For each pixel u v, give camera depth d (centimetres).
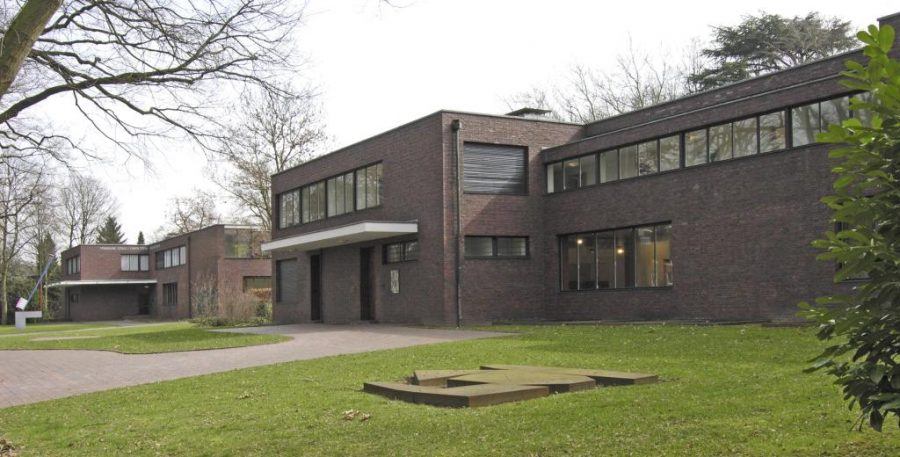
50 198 4069
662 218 2269
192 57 1034
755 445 615
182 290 5806
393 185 2769
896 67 384
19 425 912
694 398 809
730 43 4122
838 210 416
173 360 1644
